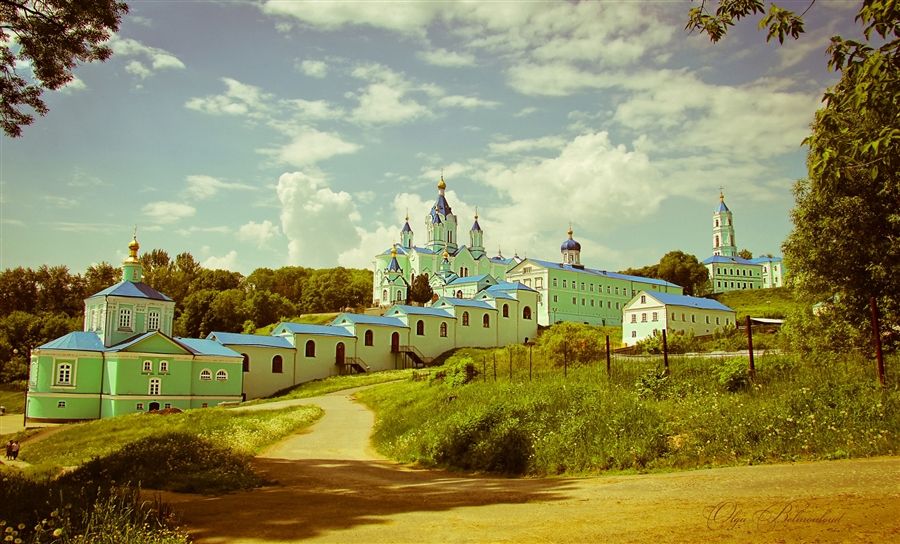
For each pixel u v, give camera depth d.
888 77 11.05
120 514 10.88
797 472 13.79
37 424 58.66
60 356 60.72
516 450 20.23
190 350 65.25
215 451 22.52
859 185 28.94
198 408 59.78
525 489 15.30
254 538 10.79
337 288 155.62
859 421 17.03
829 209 30.22
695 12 12.93
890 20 10.54
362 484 17.78
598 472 17.48
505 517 11.80
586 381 28.59
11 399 81.19
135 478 17.11
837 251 29.98
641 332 88.25
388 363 83.69
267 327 116.31
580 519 11.18
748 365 27.39
